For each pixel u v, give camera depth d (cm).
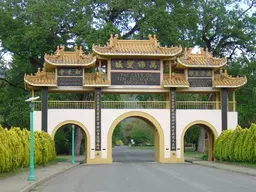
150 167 3725
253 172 2906
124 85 4394
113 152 8300
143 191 1881
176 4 5731
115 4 5344
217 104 4600
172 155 4428
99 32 5172
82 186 2141
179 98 6269
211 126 4491
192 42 5991
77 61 4316
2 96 6097
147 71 4438
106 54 4288
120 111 4391
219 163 4100
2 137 2655
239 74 5747
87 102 4491
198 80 4503
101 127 4353
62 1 5538
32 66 5812
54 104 4722
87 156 4338
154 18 5272
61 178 2688
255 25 5959
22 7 5812
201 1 5994
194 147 9206
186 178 2569
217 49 6109
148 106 4644
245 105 5812
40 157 3562
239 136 3850
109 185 2166
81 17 5506
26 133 3400
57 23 5391
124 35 5794
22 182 2258
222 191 1869
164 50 4369
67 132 6738
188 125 4472
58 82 4347
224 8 5950
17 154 2889
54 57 4328
